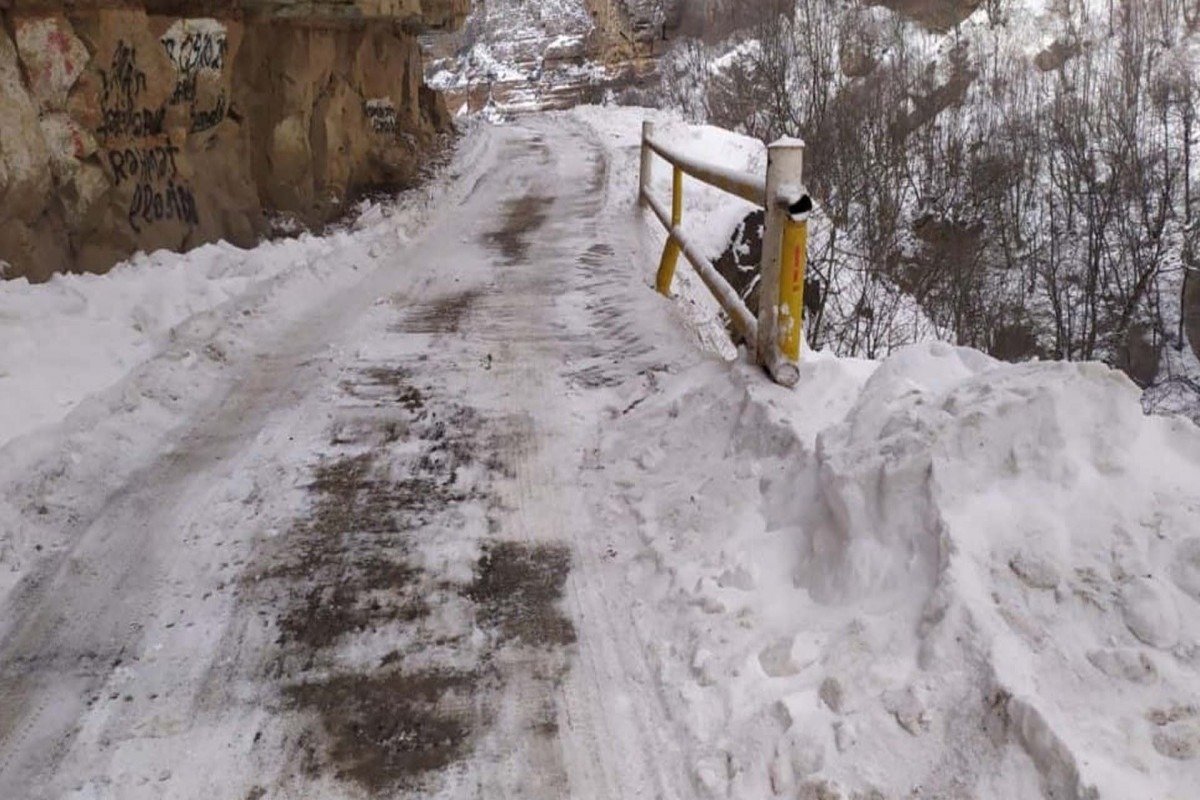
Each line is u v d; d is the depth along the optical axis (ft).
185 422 16.80
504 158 63.98
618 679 9.80
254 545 12.53
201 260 28.86
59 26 25.41
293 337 22.08
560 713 9.32
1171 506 8.53
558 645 10.39
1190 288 98.58
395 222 38.88
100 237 27.45
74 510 13.37
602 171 54.39
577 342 21.30
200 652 10.30
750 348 15.29
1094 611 8.02
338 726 9.18
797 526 10.84
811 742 7.99
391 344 21.43
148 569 11.95
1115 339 98.99
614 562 12.09
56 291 22.97
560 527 12.98
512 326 22.80
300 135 40.81
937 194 107.45
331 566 12.01
